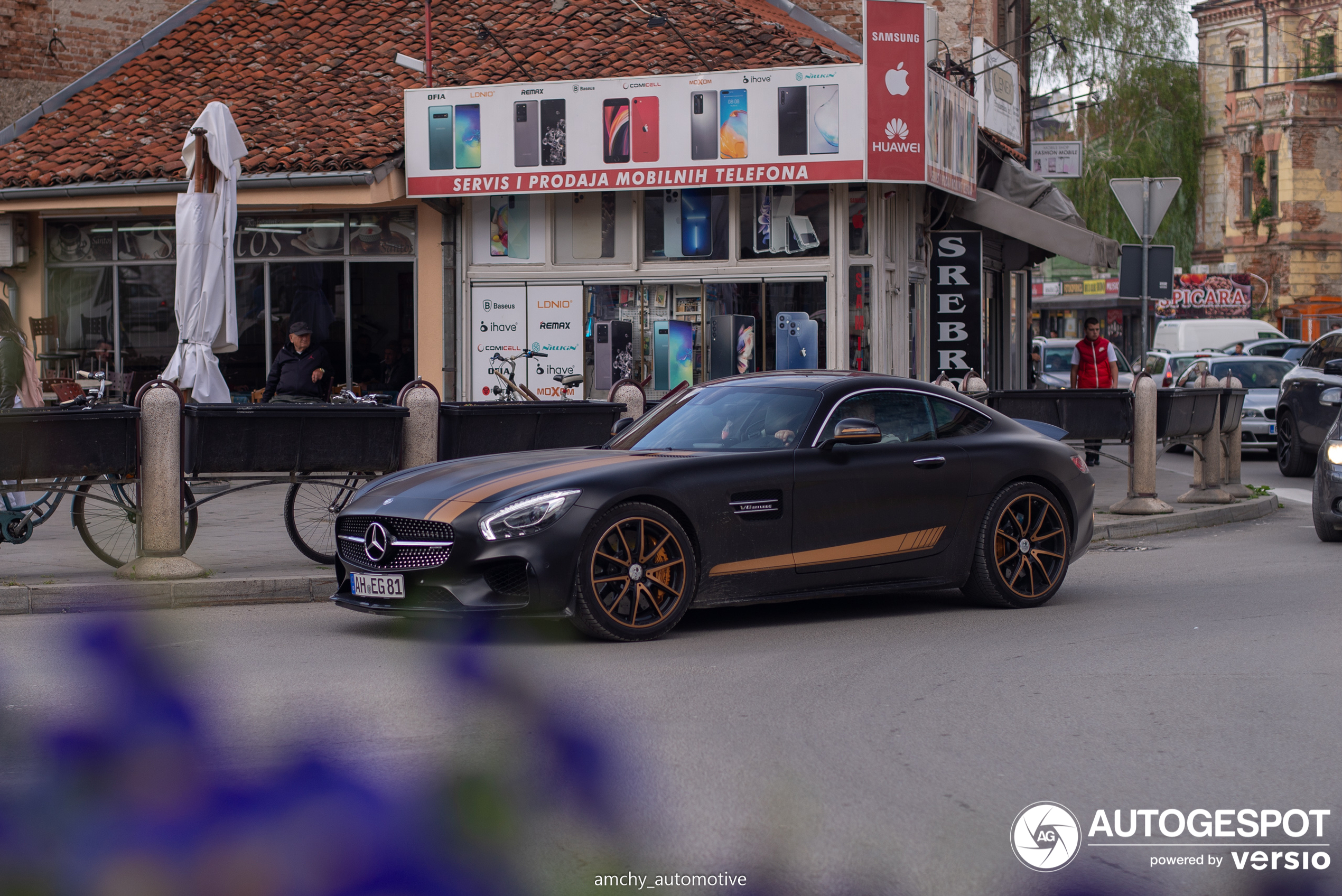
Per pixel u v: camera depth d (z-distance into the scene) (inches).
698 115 626.2
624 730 215.6
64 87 765.9
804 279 649.6
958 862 159.2
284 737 211.6
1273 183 2265.0
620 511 289.4
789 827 170.2
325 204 656.4
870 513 319.3
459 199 679.7
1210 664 267.0
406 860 159.8
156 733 214.7
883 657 276.4
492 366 682.8
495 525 281.3
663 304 665.6
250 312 696.4
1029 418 518.6
